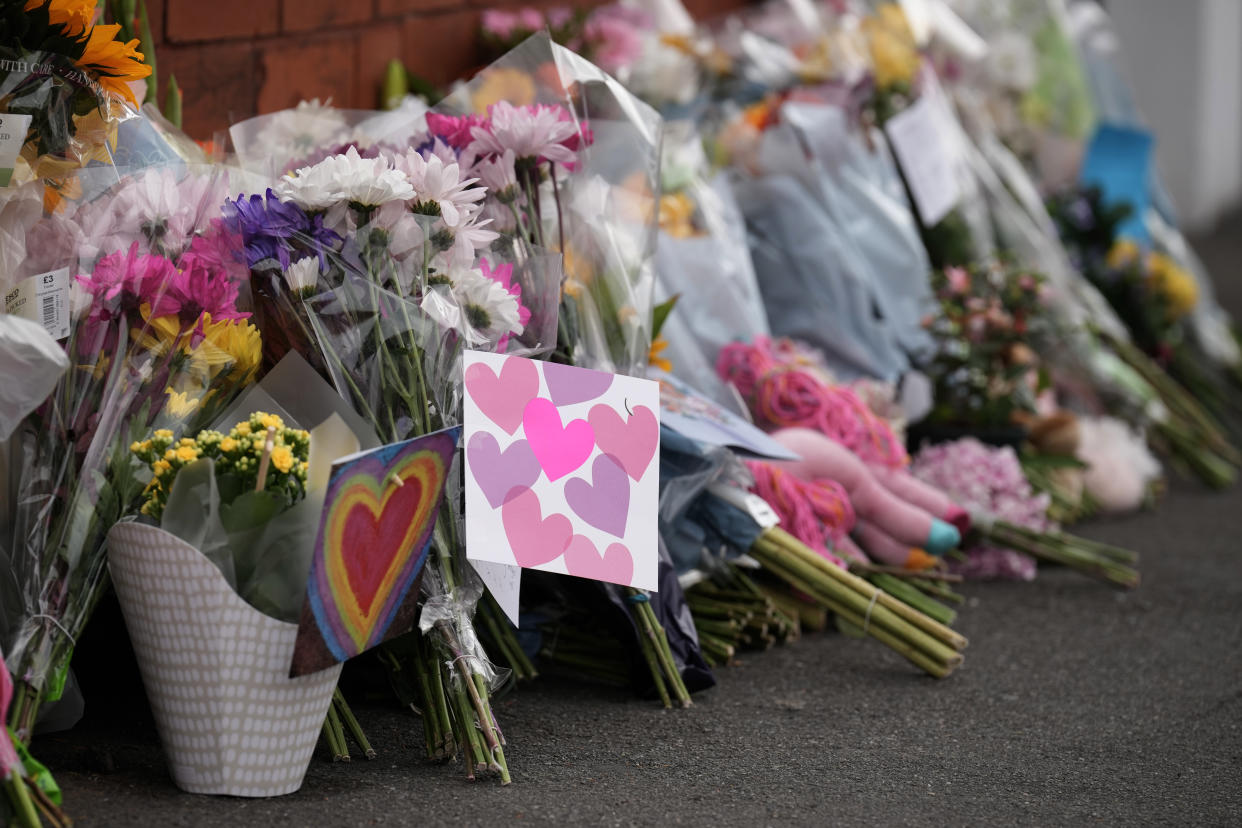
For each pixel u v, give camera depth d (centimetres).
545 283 262
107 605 265
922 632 309
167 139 260
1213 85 1463
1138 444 511
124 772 228
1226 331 648
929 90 503
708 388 366
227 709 215
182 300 233
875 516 356
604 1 509
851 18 501
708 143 443
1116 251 593
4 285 218
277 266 238
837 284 428
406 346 238
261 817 214
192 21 342
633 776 244
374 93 409
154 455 223
